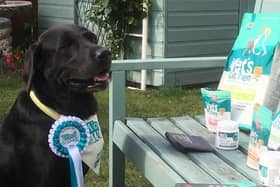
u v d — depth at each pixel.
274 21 2.19
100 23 5.43
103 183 2.90
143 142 2.09
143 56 5.17
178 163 1.83
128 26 5.27
